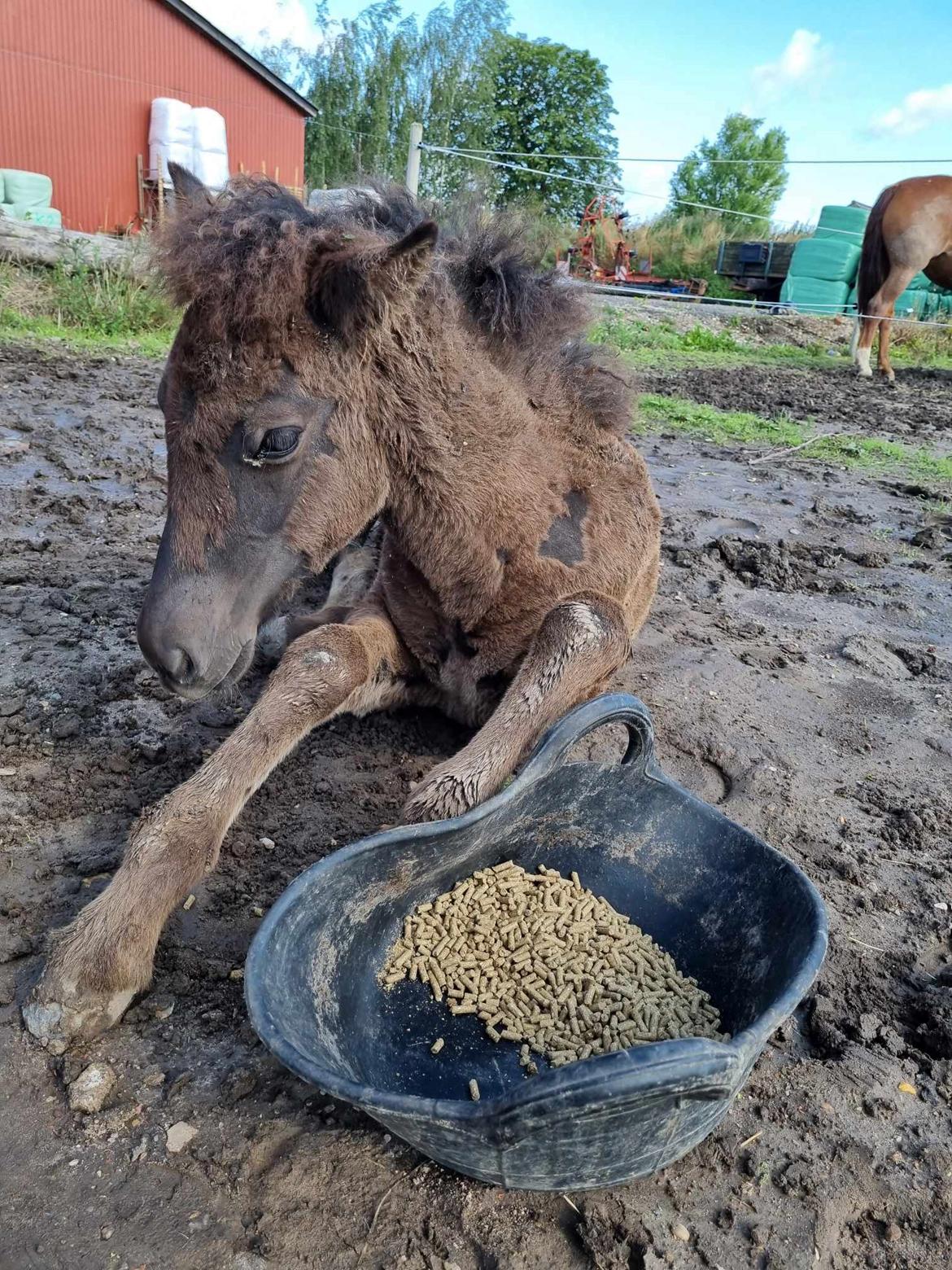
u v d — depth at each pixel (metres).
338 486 0.74
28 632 1.10
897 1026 0.67
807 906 0.58
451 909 0.67
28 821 0.79
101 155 5.71
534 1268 0.50
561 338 0.89
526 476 0.83
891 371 3.82
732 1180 0.55
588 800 0.71
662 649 1.21
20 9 5.20
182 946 0.68
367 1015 0.61
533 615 0.84
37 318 3.05
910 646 1.29
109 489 1.65
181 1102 0.57
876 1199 0.55
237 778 0.70
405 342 0.74
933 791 0.95
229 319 0.66
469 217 0.85
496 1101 0.44
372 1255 0.50
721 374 3.61
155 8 5.68
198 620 0.69
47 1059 0.59
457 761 0.71
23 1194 0.52
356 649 0.80
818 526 1.81
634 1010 0.61
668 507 1.86
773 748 1.00
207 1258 0.50
